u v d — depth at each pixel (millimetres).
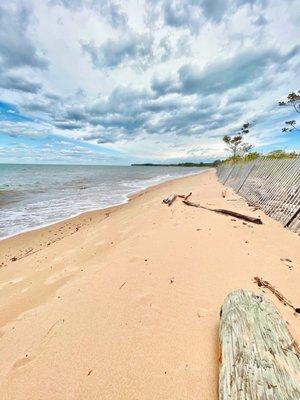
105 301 2969
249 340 1917
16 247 7469
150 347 2234
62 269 4738
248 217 6312
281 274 3582
